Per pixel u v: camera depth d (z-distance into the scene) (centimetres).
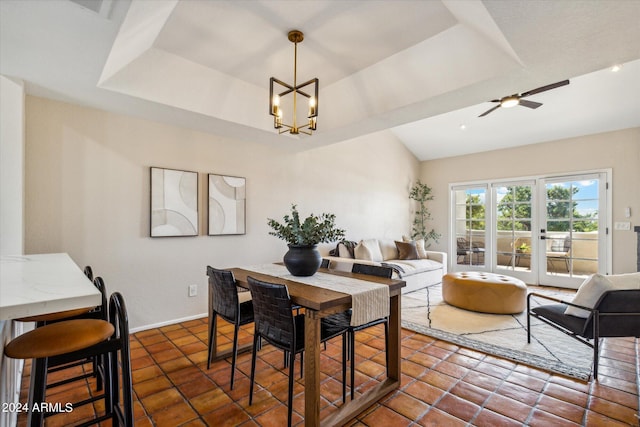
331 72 309
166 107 280
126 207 301
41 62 204
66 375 227
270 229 419
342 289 196
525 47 192
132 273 305
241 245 389
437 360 254
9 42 180
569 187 517
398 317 217
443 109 296
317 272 260
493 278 395
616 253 469
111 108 282
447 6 213
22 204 235
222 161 371
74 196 273
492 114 500
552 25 171
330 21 233
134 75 250
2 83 225
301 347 176
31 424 113
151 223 314
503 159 591
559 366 241
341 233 243
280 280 225
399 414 185
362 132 363
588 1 152
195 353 265
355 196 554
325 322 208
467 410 188
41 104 258
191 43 253
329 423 171
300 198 462
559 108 454
